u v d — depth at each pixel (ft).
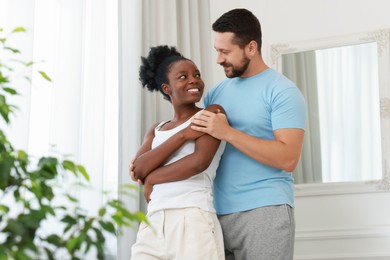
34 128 6.59
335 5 9.50
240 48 5.95
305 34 9.62
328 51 9.46
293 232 5.68
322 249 9.07
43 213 2.28
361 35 9.23
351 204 9.04
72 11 7.14
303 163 9.34
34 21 6.48
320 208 9.17
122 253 7.76
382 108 9.01
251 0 10.01
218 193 5.95
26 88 6.18
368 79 9.20
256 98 5.90
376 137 9.05
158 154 5.60
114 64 8.23
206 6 9.97
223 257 5.49
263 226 5.56
